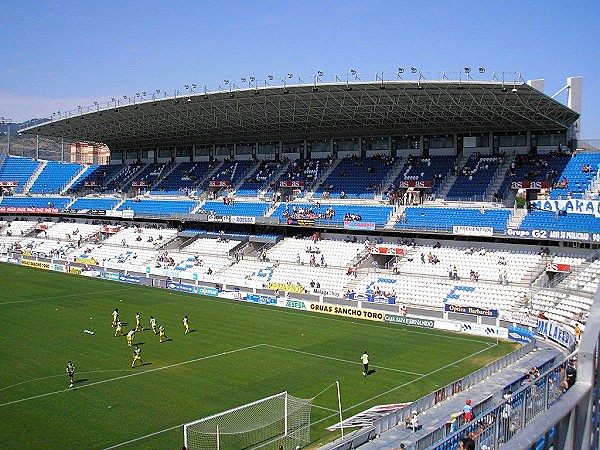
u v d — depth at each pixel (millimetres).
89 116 95125
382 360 48562
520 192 75938
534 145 83312
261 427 33250
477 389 40500
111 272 91188
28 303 69812
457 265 72062
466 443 15305
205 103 82500
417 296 68250
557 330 51844
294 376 43906
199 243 97875
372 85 67500
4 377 42219
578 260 64625
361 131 93250
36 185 130625
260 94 75375
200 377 43188
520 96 66375
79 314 64438
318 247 85562
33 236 117812
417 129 88625
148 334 56250
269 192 98812
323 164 99125
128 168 124938
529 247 70812
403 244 80188
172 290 82188
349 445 30625
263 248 90688
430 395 37000
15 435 32188
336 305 68188
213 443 30938
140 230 107188
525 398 18688
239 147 111938
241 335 56656
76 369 44469
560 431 11828
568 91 80125
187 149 119188
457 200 81250
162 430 33156
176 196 108750
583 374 12289
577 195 71250
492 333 57781
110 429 33219
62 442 31344
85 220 118125
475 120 80438
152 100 84062
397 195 85188
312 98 75938
